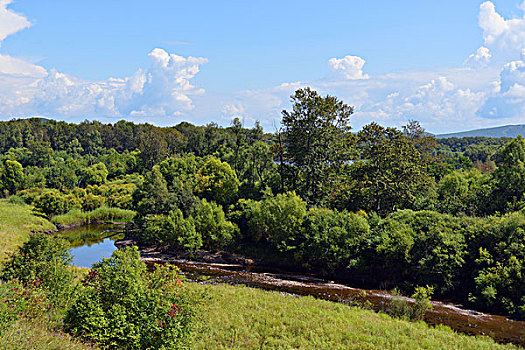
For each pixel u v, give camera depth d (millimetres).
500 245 31438
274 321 20656
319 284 36344
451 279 32938
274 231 44844
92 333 11633
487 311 28891
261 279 37562
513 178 42938
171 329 12172
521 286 28422
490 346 19562
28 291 13234
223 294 26484
